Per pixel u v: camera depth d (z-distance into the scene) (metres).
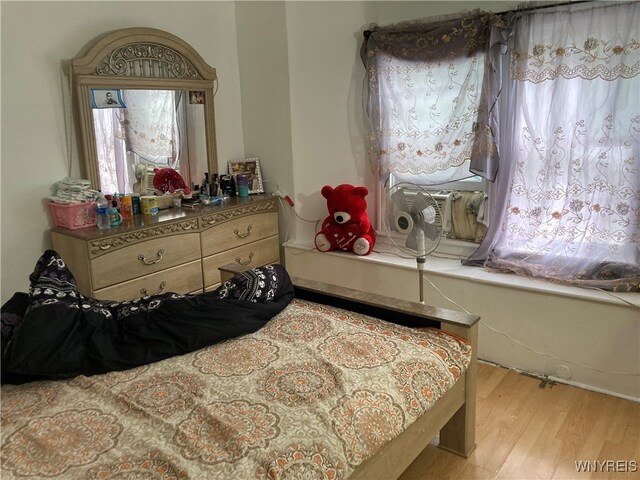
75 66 2.81
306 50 3.40
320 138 3.55
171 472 1.34
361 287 3.40
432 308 2.22
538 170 2.86
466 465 2.15
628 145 2.59
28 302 2.02
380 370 1.82
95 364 1.88
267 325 2.22
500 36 2.82
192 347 2.01
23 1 2.67
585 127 2.67
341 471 1.45
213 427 1.52
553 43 2.69
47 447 1.46
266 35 3.46
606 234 2.70
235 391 1.71
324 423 1.53
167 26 3.29
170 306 2.14
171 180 3.38
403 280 3.21
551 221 2.87
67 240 2.75
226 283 2.35
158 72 3.21
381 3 3.45
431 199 2.67
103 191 3.04
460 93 3.03
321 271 3.56
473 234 3.27
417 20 3.17
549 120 2.77
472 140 3.03
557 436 2.31
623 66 2.52
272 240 3.64
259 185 3.71
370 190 3.66
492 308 2.88
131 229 2.80
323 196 3.56
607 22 2.54
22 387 1.81
